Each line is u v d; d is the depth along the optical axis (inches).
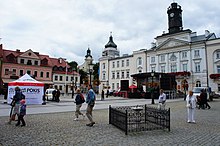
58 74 2689.5
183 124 409.1
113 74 2783.0
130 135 309.9
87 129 354.3
